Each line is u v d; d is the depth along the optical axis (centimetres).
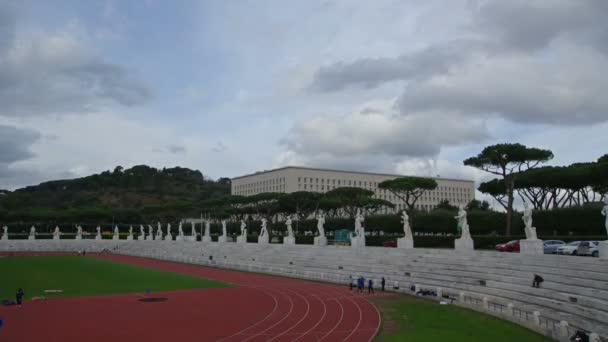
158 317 3084
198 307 3478
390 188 9406
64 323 2897
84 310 3369
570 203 8600
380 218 9656
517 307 2994
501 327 2664
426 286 4028
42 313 3247
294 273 5525
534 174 7325
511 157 7125
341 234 8038
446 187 18912
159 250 9719
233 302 3709
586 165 7188
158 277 5647
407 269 4650
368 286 4319
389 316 3066
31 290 4438
